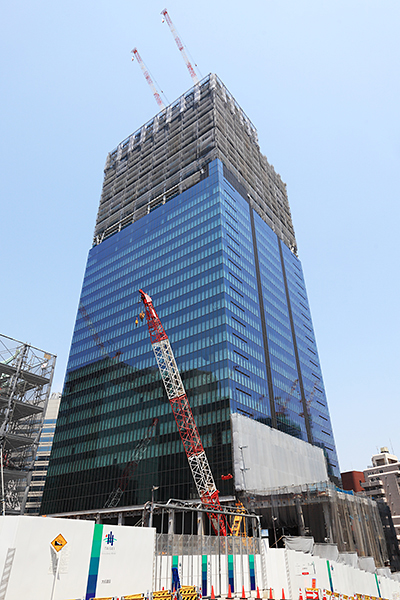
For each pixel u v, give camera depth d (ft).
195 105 494.59
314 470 317.83
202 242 343.05
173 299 335.88
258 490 217.15
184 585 81.05
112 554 66.23
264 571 95.61
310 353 425.28
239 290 321.73
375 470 483.51
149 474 270.46
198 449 249.34
